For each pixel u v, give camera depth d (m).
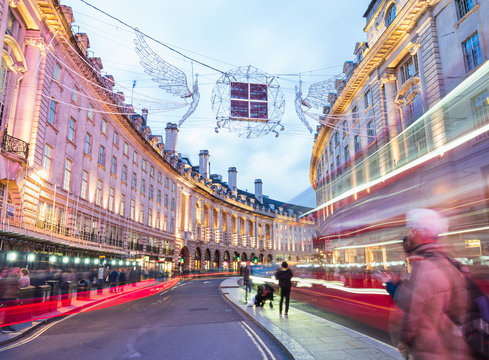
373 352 5.84
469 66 17.81
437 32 20.09
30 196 19.28
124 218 35.81
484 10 16.56
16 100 19.05
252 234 86.75
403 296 2.22
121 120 35.12
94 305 15.66
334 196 41.31
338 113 36.69
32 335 8.85
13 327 9.46
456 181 17.41
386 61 26.06
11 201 18.20
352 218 33.59
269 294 12.52
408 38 23.08
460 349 2.11
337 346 6.29
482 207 15.41
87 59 26.39
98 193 30.78
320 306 13.02
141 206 41.69
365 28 30.27
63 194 23.92
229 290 22.00
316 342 6.63
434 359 2.06
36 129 19.69
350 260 34.22
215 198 69.69
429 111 19.83
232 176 84.12
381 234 26.31
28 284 11.12
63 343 7.79
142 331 8.87
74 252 21.53
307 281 30.41
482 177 15.73
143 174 42.66
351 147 33.16
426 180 19.70
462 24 18.11
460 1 18.56
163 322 10.26
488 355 2.14
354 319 9.80
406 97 23.36
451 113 18.02
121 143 36.19
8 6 16.75
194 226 61.00
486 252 14.98
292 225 102.25
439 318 2.12
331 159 43.00
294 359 5.51
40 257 17.44
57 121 23.16
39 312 11.61
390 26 23.36
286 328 8.16
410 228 2.50
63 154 23.95
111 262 27.42
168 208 50.81
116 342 7.67
